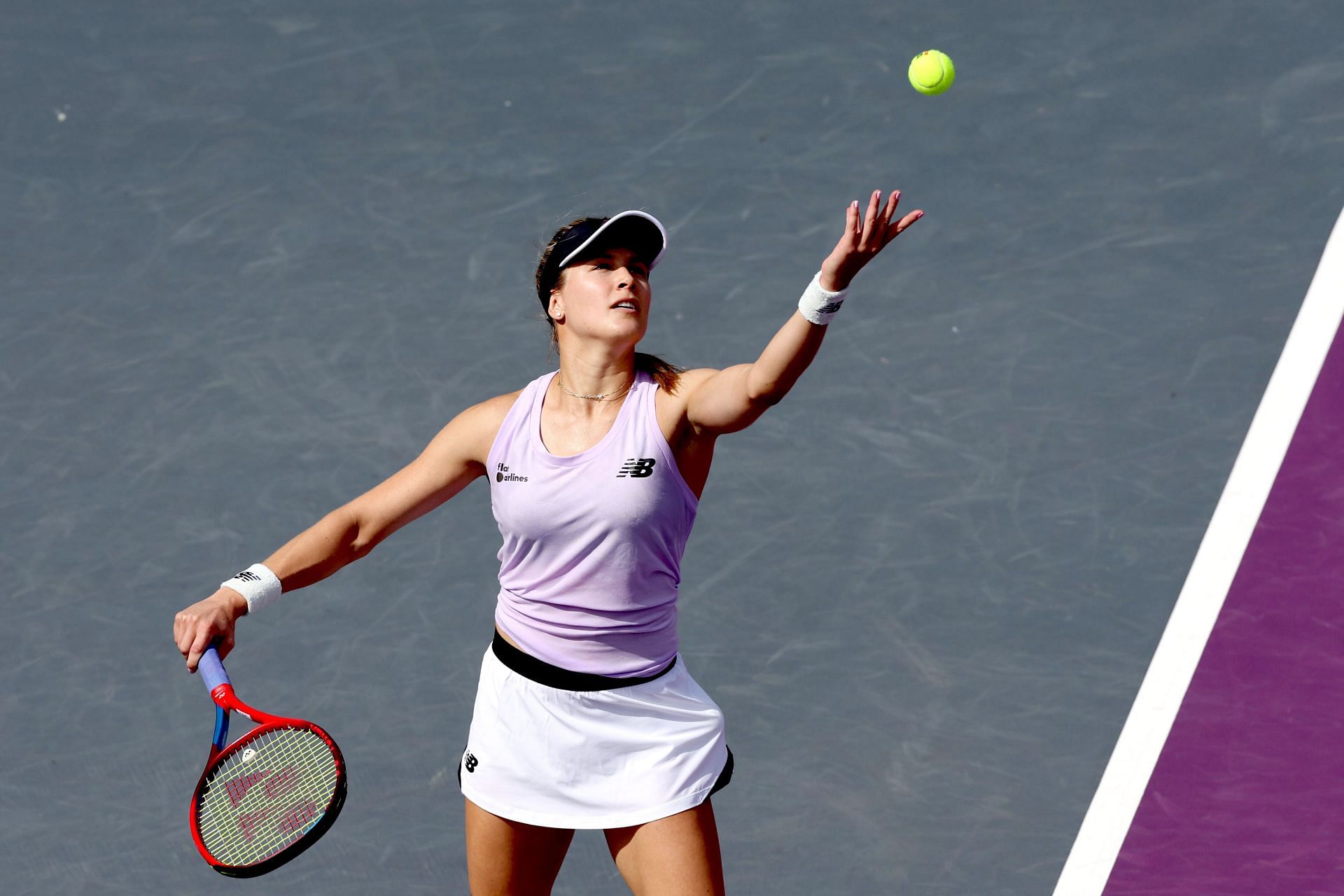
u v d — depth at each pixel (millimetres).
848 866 25312
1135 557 31359
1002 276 39438
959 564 31641
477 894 22078
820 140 44281
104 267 41719
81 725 29062
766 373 18891
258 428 36312
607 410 20516
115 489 34812
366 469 34906
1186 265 39125
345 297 40281
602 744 20766
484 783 21391
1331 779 26016
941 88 28266
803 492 33781
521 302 39750
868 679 29141
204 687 29859
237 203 43688
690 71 47156
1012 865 25094
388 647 30516
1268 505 32188
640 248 20578
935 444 34812
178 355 38656
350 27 49969
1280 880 24266
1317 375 35375
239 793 21328
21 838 26641
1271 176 41500
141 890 25594
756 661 29719
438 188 43750
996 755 27281
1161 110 44062
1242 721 27344
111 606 31797
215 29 50219
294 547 21875
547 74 47500
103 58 49062
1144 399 35438
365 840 26328
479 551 33000
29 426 36719
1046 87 45250
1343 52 45188
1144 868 24750
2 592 32250
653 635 20781
